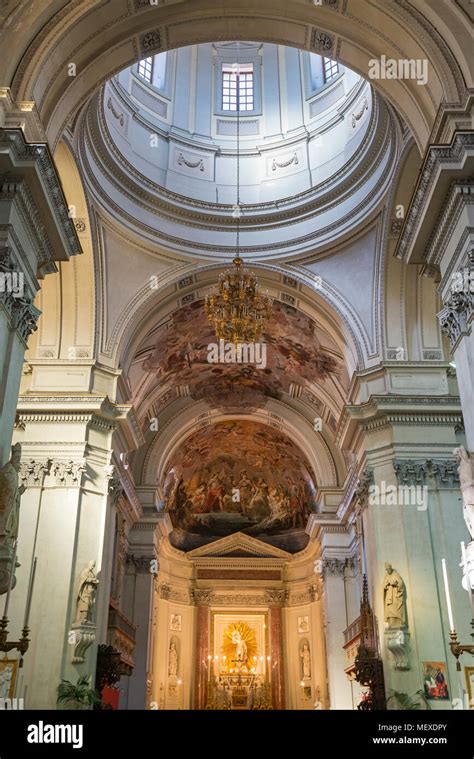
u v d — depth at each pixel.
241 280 15.27
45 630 14.20
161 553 28.02
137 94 19.19
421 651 14.09
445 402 16.16
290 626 29.34
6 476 8.12
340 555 24.30
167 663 27.52
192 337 22.20
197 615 29.53
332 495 25.39
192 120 20.44
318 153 19.45
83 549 15.30
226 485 31.39
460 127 8.94
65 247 10.20
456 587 14.63
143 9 10.43
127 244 17.98
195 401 26.48
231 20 11.13
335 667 22.80
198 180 19.75
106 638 16.34
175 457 28.36
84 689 13.79
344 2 10.28
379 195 16.58
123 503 21.38
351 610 23.55
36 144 8.76
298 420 26.44
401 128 14.23
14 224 8.91
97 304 17.14
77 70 10.45
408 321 17.20
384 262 16.97
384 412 16.19
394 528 15.46
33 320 9.55
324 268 18.47
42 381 16.58
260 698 27.95
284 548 30.72
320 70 20.80
